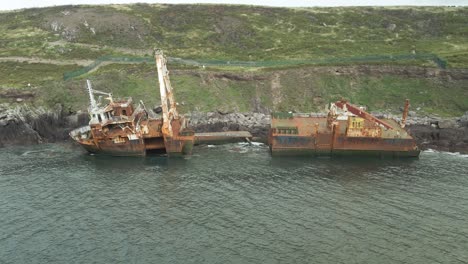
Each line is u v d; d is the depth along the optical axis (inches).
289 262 1803.6
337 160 3228.3
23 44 6097.4
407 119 4067.4
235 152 3481.8
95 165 3157.0
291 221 2174.0
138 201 2439.7
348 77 4837.6
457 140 3565.5
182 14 7175.2
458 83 4485.7
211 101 4483.3
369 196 2492.6
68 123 4114.2
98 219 2210.9
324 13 7440.9
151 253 1878.7
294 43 6127.0
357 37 6387.8
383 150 3240.7
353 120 3196.4
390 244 1951.3
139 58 5438.0
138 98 4463.6
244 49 6018.7
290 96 4630.9
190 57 5561.0
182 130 3486.7
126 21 6771.7
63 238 2018.9
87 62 5428.2
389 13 7504.9
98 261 1822.1
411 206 2349.9
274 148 3321.9
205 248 1916.8
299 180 2775.6
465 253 1875.0
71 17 6943.9
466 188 2610.7
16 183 2741.1
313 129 3503.9
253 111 4466.0
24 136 3762.3
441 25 6830.7
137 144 3348.9
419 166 3056.1
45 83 4488.2
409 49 5728.3
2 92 4229.8
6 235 2048.5
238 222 2165.4
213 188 2637.8
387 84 4699.8
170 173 2952.8
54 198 2491.4
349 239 1994.3
